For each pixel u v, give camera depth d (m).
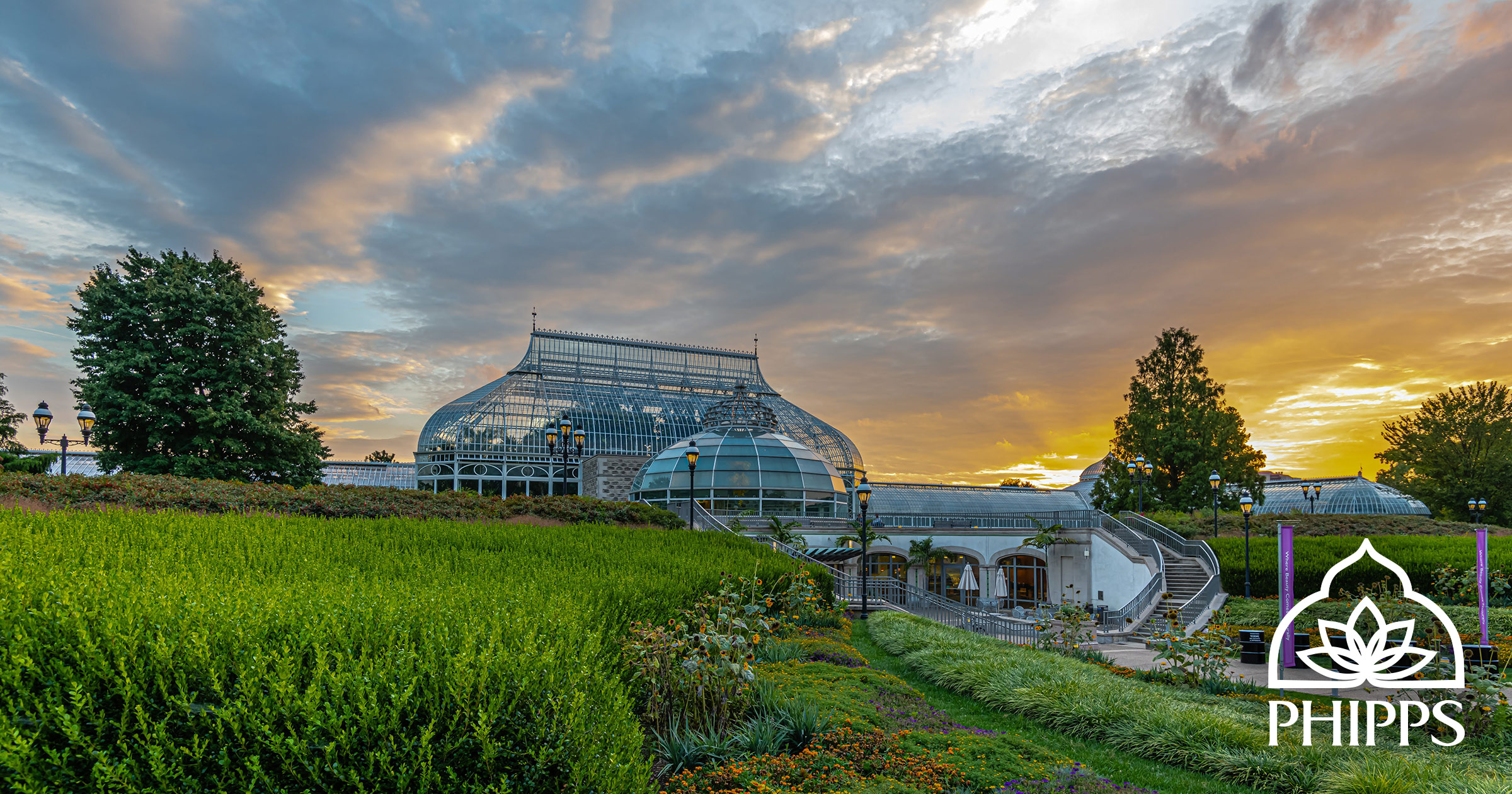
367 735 4.72
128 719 4.46
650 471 51.53
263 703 4.58
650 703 10.03
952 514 55.84
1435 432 61.72
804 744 9.94
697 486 48.12
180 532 13.16
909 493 65.38
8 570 5.81
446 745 4.93
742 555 23.06
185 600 5.48
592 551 18.36
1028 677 14.11
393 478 67.69
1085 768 10.10
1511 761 10.86
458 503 27.39
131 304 31.80
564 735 5.33
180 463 30.53
